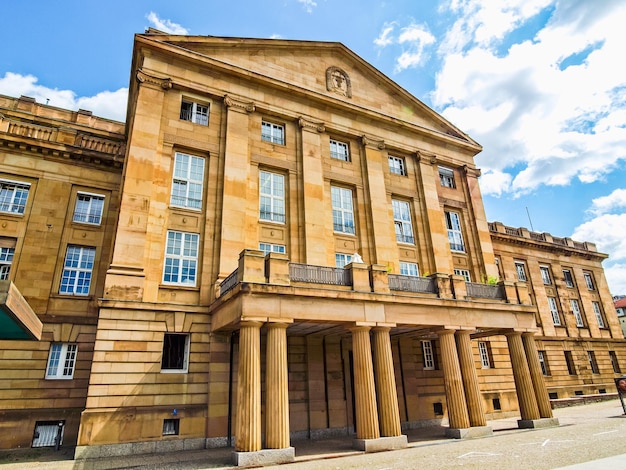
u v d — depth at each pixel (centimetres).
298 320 1420
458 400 1648
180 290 1741
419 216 2566
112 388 1477
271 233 2034
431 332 1895
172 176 1916
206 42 2152
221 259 1816
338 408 1862
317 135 2328
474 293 1928
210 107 2106
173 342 1673
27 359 1767
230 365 1680
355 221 2327
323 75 2534
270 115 2259
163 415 1520
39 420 1708
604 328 4022
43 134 2186
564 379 3422
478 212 2833
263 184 2128
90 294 1978
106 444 1404
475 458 1121
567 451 1138
